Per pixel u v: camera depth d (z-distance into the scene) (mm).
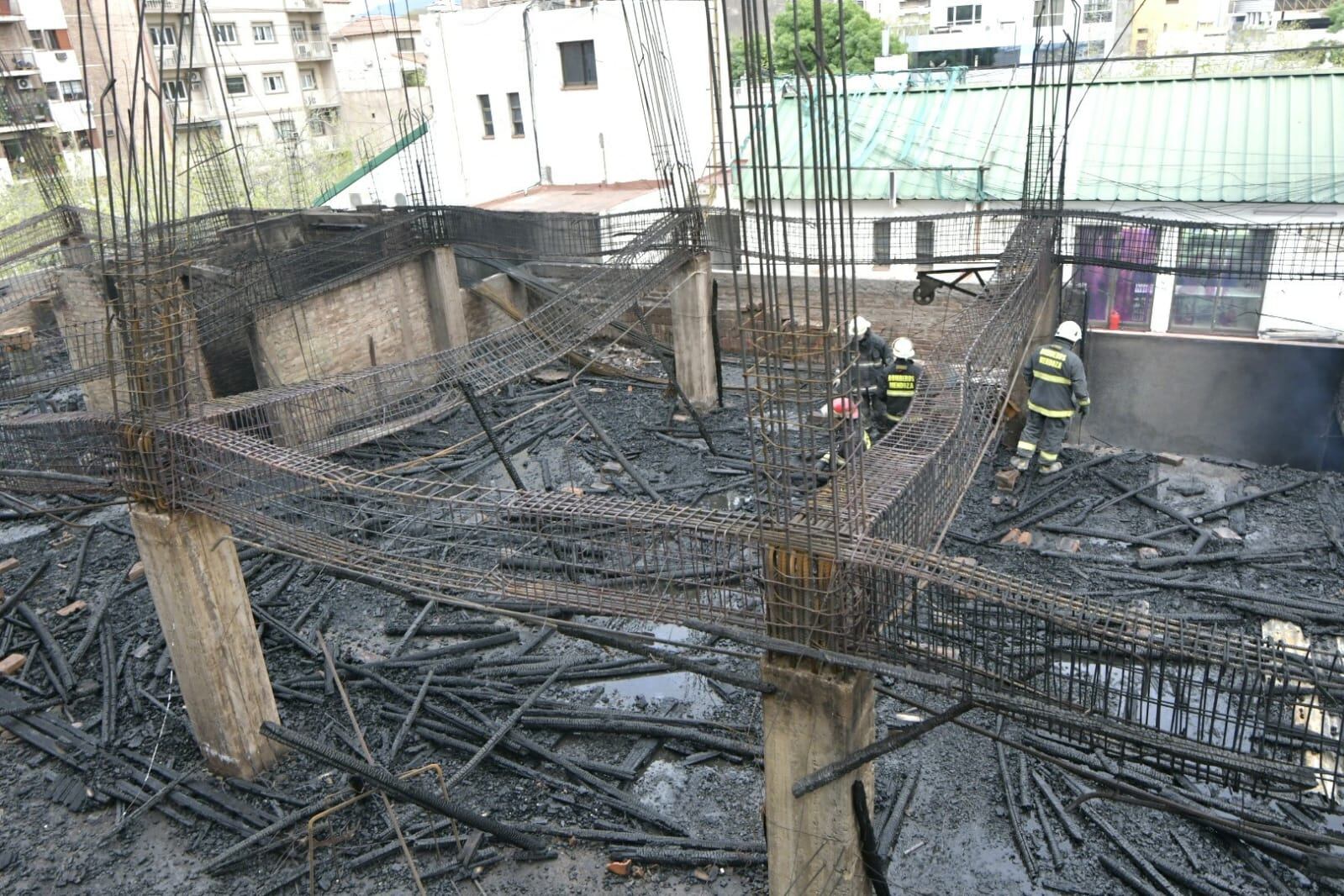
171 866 8992
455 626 11867
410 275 19328
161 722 10695
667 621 6852
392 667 11188
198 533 8875
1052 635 6137
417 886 8477
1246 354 14359
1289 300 20891
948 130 24266
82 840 9352
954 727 9805
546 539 7410
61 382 15781
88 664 11773
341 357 17797
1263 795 5812
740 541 6609
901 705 10195
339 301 17594
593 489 15195
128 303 8398
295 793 9570
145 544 8898
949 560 6156
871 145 24172
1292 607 11148
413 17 48875
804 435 5891
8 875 8992
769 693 6555
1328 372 13984
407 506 8094
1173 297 21719
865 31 34469
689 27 28234
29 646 12141
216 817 9391
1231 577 11898
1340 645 10586
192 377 9836
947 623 6426
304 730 10391
